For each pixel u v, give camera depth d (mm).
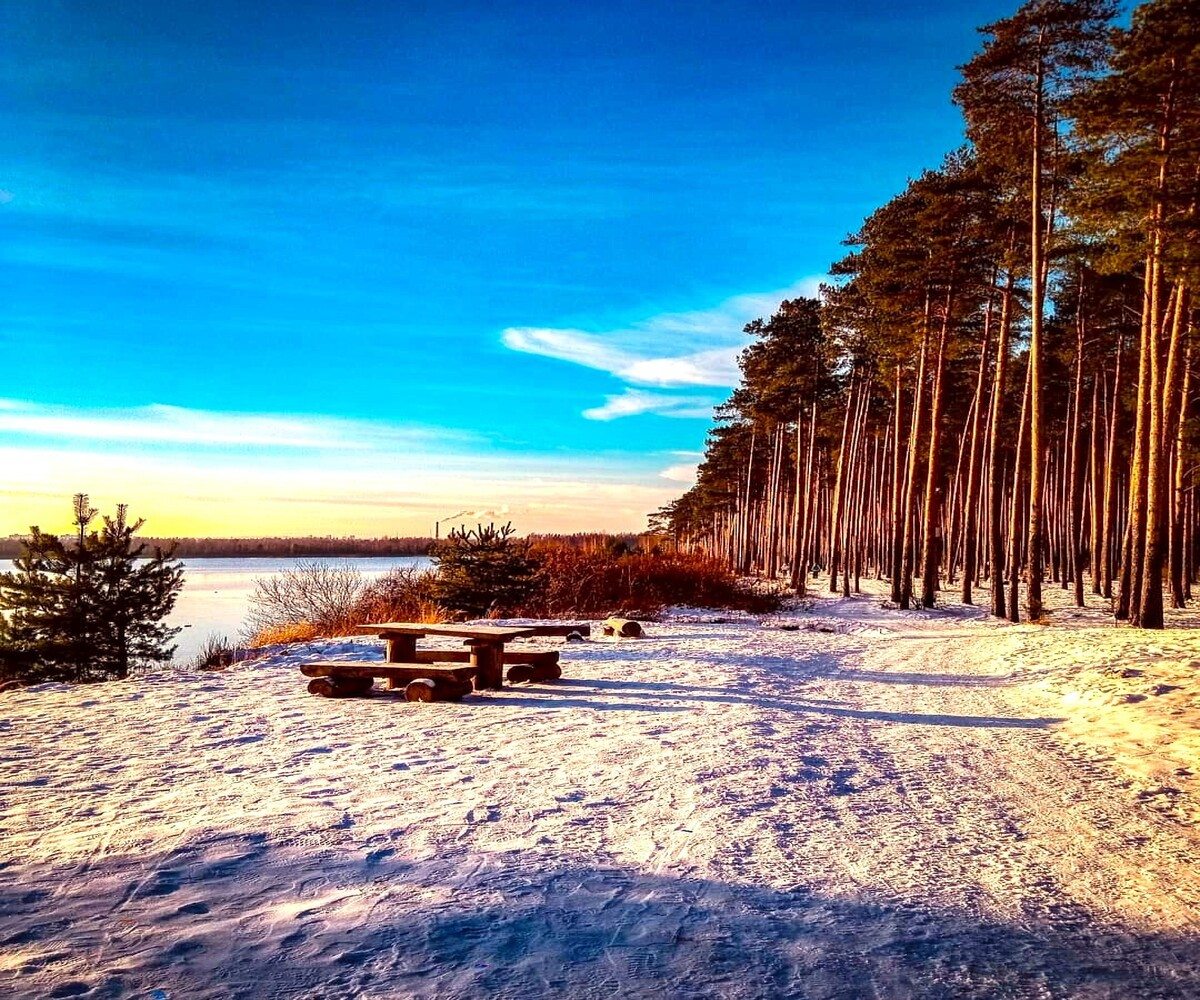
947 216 29859
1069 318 39031
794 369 44406
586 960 3555
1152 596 22047
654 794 6441
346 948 3574
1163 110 21547
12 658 15023
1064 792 7047
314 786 6398
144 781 6449
